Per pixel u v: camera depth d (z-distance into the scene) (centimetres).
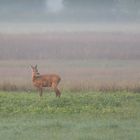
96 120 7031
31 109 7731
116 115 7381
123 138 5919
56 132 6262
